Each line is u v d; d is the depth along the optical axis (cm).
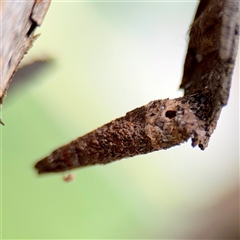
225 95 9
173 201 20
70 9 18
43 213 17
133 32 18
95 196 18
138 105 18
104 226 18
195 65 10
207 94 9
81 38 18
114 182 19
